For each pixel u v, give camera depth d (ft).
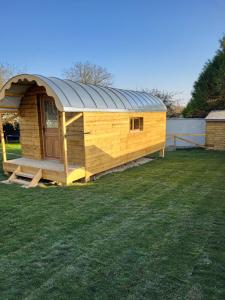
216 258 10.92
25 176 24.16
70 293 8.84
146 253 11.39
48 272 10.09
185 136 50.98
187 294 8.73
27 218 15.52
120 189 21.56
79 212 16.42
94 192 20.74
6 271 10.18
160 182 23.75
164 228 13.92
